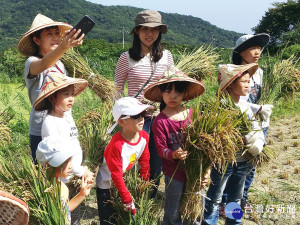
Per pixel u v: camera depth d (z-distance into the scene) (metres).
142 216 1.69
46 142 1.40
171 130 1.74
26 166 1.43
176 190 1.75
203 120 1.61
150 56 2.13
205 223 1.96
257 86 2.30
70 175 1.65
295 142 3.67
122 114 1.61
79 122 2.15
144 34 2.06
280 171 3.01
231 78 1.92
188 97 1.95
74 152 1.41
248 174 2.24
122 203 1.67
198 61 2.49
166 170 1.77
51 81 1.63
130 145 1.67
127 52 2.15
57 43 1.82
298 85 2.46
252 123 1.90
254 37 2.15
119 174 1.64
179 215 1.78
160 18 2.09
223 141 1.59
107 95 2.21
